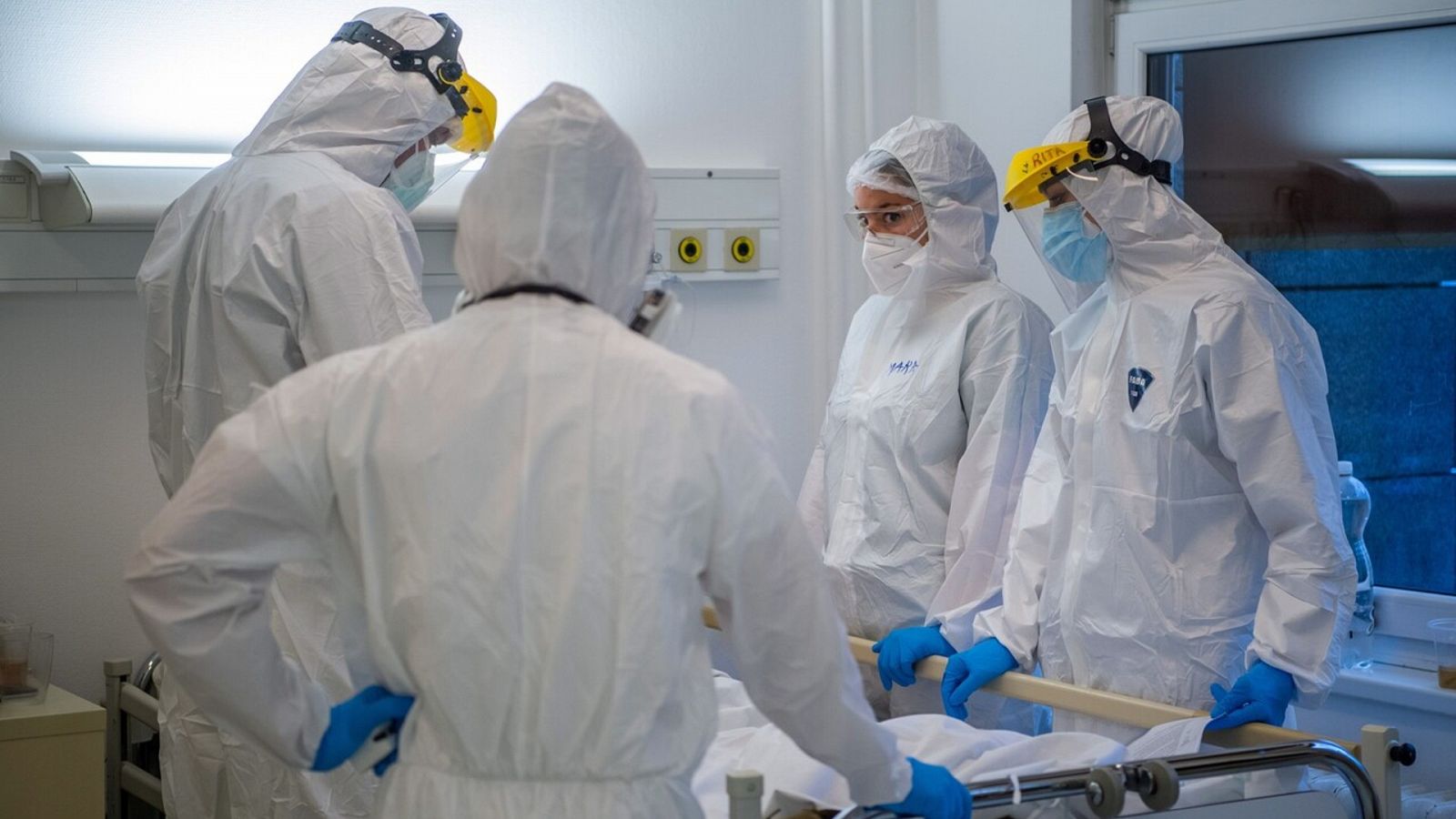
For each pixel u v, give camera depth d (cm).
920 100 305
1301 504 169
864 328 243
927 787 124
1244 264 188
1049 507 202
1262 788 156
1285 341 177
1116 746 165
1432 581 238
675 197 282
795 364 303
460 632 108
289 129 186
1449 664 230
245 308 176
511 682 108
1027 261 285
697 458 109
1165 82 270
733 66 292
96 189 219
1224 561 180
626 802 109
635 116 283
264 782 176
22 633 208
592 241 116
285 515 112
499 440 110
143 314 242
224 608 112
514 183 114
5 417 233
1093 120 189
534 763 109
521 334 112
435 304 263
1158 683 183
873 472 227
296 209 174
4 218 226
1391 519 243
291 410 112
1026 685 188
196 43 243
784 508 112
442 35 192
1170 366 181
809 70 300
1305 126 249
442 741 112
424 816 111
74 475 239
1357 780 146
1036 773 150
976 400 218
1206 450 181
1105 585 187
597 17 278
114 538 242
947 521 222
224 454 111
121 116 239
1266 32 249
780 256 298
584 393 110
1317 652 166
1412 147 235
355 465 111
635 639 107
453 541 108
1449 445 234
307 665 173
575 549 108
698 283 291
